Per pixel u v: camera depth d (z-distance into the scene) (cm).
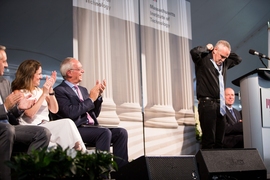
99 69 443
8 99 312
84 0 437
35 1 564
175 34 546
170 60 534
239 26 740
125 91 467
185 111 541
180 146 527
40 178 206
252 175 323
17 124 333
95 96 386
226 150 324
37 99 353
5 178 283
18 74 352
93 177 219
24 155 214
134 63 482
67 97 382
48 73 698
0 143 289
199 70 493
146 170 277
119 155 372
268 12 737
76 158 222
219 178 310
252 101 423
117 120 453
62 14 608
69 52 678
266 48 781
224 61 504
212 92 482
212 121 480
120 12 475
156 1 525
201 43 748
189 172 295
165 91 520
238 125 501
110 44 459
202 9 682
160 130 505
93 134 364
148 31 511
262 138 419
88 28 438
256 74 424
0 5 556
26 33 614
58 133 337
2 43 611
